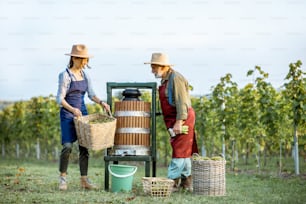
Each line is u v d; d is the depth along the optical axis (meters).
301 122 11.18
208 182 7.66
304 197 7.57
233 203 6.92
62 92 8.22
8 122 20.59
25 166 14.05
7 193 7.82
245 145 14.79
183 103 7.87
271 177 10.72
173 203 6.88
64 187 8.25
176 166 7.98
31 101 18.50
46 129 18.16
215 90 13.45
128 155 8.19
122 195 7.61
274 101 11.94
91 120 8.16
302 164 14.08
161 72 8.07
